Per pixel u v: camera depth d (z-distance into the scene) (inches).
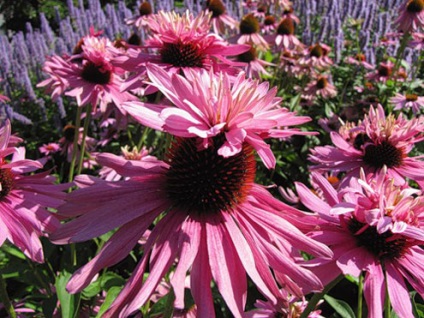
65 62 14.7
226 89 5.9
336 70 30.1
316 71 26.9
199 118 5.9
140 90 16.5
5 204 7.5
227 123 5.9
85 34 31.5
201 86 6.0
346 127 14.2
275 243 6.3
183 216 6.3
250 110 6.0
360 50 30.4
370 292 6.5
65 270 10.1
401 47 24.4
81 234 5.6
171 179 6.5
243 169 6.6
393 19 33.8
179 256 5.7
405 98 21.9
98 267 5.5
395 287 6.6
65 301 8.8
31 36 28.4
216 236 6.0
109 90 14.2
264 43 24.5
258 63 23.2
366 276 6.7
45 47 28.4
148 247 5.9
